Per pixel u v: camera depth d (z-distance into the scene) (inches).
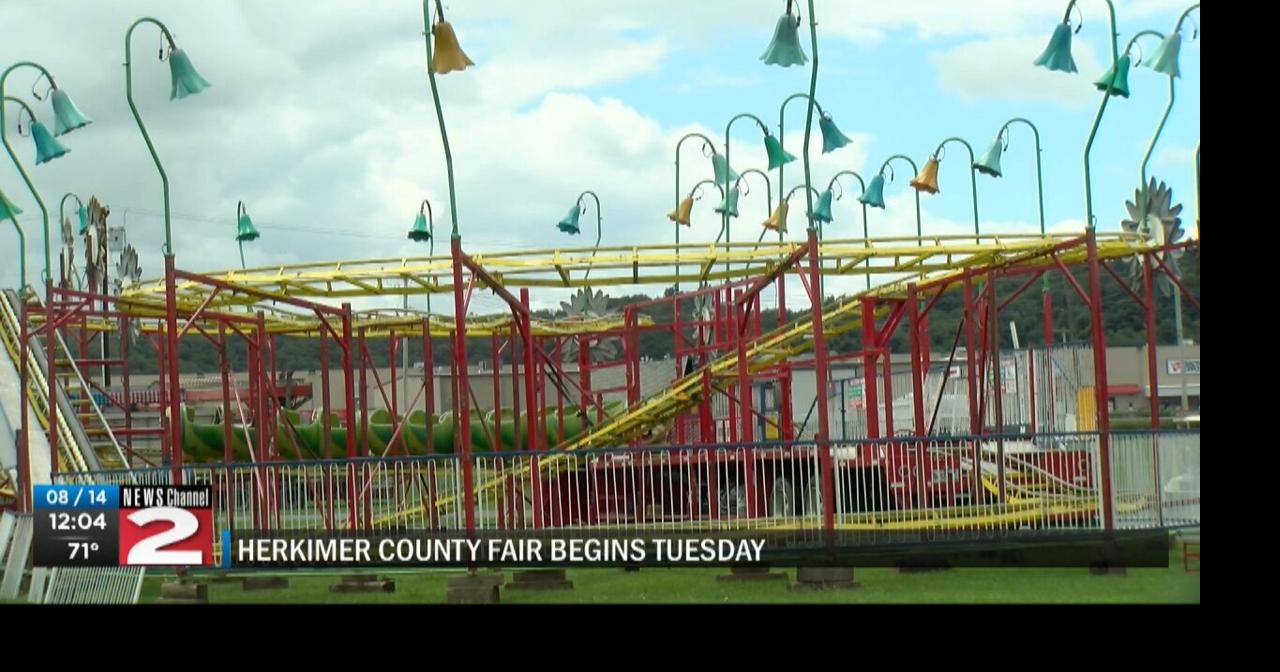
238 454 1701.5
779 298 1439.5
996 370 1206.3
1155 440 893.2
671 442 1574.8
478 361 3184.1
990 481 1181.7
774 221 1560.0
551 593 863.7
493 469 1251.8
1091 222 956.0
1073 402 1396.4
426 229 1238.9
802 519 880.9
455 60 887.1
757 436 1786.4
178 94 948.0
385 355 3575.3
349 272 1187.3
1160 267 1193.4
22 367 1045.8
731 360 1373.0
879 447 1040.8
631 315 1697.8
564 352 2448.3
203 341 2699.3
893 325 1330.0
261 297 1197.7
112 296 1185.4
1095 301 948.0
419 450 1966.0
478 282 1095.6
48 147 1058.1
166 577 972.6
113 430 1296.8
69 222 1820.9
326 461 901.8
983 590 812.0
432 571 979.9
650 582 911.7
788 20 893.8
